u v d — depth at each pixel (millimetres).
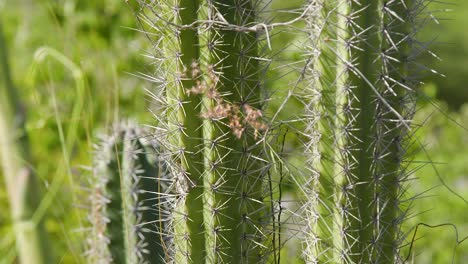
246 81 1419
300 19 1428
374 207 1427
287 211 1493
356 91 1408
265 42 1438
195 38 1415
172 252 1485
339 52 1405
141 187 1560
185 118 1424
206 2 1404
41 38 1864
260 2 1429
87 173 1734
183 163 1432
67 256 1709
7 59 1294
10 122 1297
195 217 1438
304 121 1482
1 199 1781
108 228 1572
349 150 1414
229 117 1418
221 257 1436
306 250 1463
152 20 1468
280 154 1473
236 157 1428
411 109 1437
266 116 1453
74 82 1835
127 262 1568
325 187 1428
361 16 1402
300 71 1434
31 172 1310
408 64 1423
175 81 1420
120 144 1576
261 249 1457
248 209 1438
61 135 1481
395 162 1429
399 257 1462
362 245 1432
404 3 1406
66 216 1687
